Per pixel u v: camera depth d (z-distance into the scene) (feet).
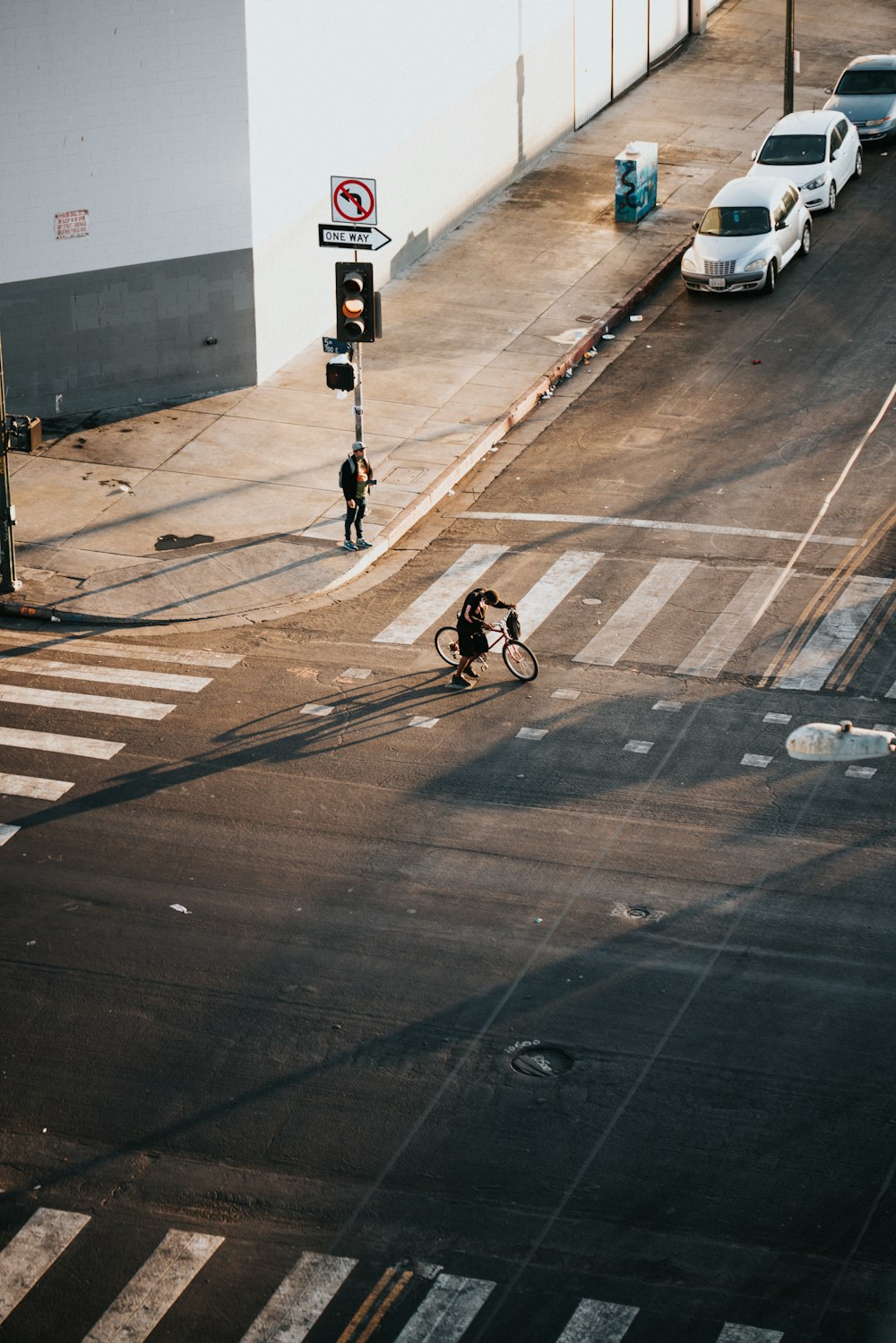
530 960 74.33
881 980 72.18
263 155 138.10
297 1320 56.85
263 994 72.74
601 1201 61.21
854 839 82.12
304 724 94.79
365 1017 71.20
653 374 141.28
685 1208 60.75
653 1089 66.54
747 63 213.46
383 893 79.25
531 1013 71.05
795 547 112.37
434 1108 66.03
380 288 158.40
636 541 114.83
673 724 93.04
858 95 190.60
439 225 167.84
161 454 130.31
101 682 100.22
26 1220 61.31
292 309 146.72
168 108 132.16
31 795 88.12
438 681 99.30
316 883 80.12
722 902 77.61
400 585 111.75
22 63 126.52
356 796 87.25
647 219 171.32
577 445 130.31
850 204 174.50
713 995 71.61
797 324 148.36
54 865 82.07
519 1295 57.36
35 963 75.05
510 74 176.45
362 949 75.46
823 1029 69.41
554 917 77.05
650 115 198.70
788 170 169.68
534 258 163.84
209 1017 71.51
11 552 110.01
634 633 103.04
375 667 101.24
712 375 140.05
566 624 104.68
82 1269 59.21
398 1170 63.05
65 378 136.87
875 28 224.33
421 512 121.29
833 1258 58.34
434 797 86.94
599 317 150.61
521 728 93.35
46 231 131.85
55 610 108.58
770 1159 62.75
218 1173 63.31
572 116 192.85
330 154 147.64
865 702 94.32
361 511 114.73
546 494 123.13
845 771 88.17
